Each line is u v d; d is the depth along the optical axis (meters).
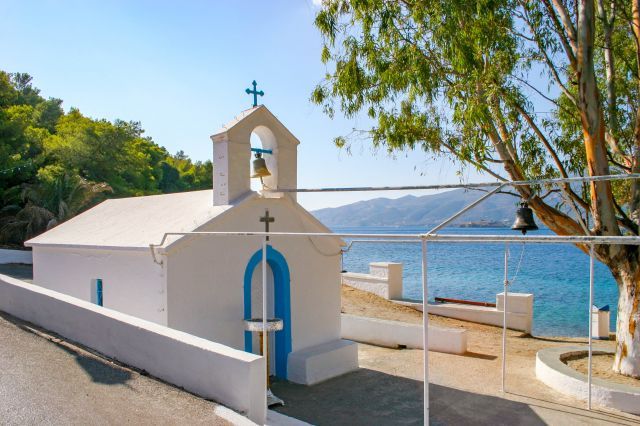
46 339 8.05
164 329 6.89
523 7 10.05
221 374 5.89
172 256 8.15
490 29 9.45
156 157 60.38
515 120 10.08
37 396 5.66
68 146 34.25
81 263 10.20
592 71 8.45
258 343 9.67
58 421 5.04
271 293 10.07
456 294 25.83
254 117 9.63
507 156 9.74
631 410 7.79
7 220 27.78
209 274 8.67
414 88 9.81
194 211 9.62
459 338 11.84
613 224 8.70
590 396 7.97
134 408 5.54
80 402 5.59
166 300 8.07
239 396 5.68
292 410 8.06
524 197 9.62
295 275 10.11
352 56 10.27
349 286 19.22
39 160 31.06
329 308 10.85
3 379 6.12
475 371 10.36
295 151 10.31
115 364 7.07
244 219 9.26
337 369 10.11
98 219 12.19
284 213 10.02
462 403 8.40
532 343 13.14
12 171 28.12
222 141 9.30
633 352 8.70
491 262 47.09
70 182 29.14
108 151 36.78
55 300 8.53
